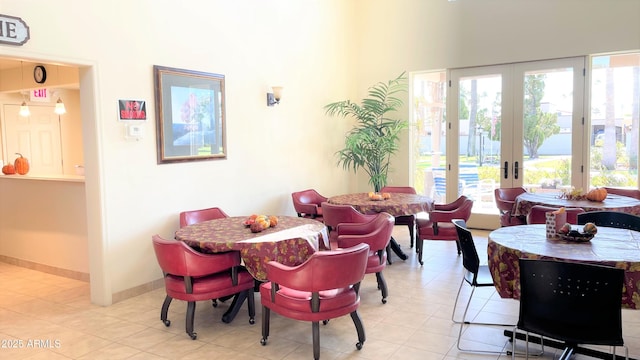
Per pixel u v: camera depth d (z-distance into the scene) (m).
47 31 3.56
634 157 6.02
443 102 7.26
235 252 3.40
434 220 4.89
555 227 2.96
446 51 7.04
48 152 7.35
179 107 4.68
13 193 5.24
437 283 4.54
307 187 6.75
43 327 3.58
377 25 7.61
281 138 6.18
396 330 3.43
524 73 6.52
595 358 2.91
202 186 5.00
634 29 5.73
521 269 2.35
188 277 3.23
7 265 5.36
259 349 3.15
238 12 5.40
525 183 6.68
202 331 3.48
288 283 2.86
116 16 4.07
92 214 4.03
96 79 3.92
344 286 2.88
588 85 6.11
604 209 4.25
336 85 7.38
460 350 3.09
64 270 4.88
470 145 7.05
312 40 6.75
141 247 4.36
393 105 7.54
